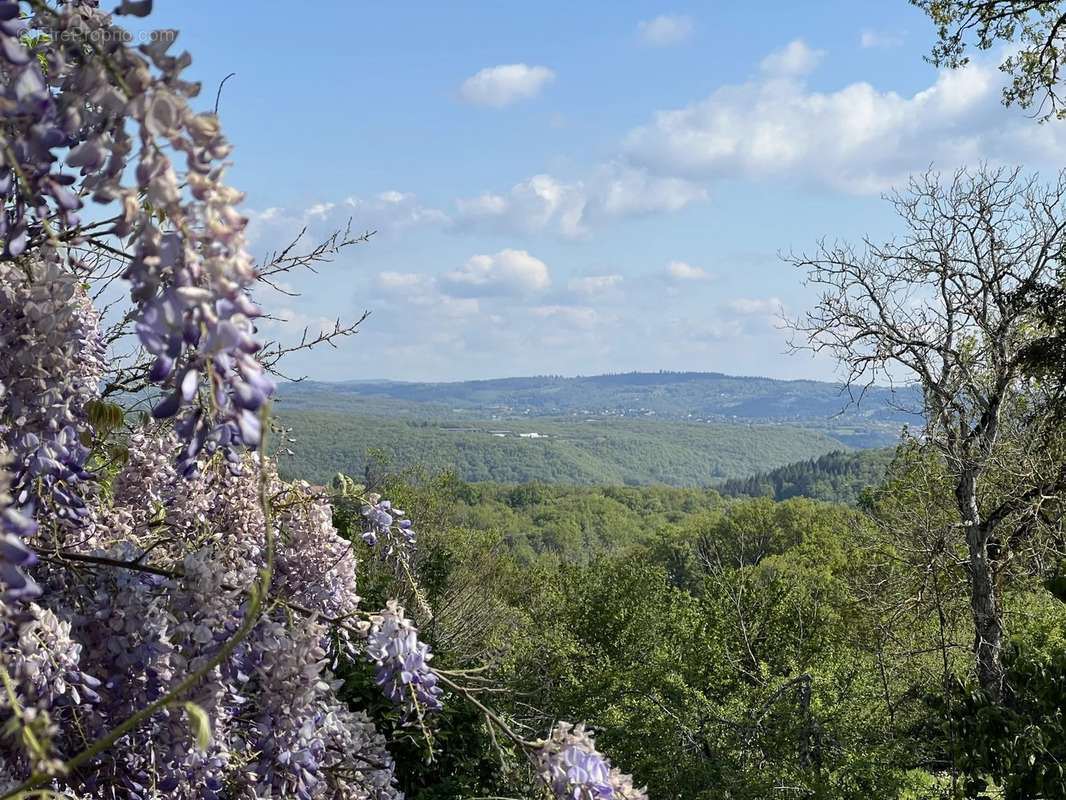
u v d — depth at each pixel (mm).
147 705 1969
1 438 1743
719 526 50000
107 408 2129
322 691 2215
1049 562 15195
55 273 1758
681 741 7836
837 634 12375
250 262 1251
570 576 15062
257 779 2178
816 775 7117
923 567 16156
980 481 16219
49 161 1304
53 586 1988
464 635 11562
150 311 1204
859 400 16625
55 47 1293
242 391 1300
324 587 2996
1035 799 4859
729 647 11281
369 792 2719
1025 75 12977
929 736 8438
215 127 1211
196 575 2074
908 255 15781
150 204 1271
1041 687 5059
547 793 1960
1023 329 14914
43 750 1175
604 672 9664
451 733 5598
